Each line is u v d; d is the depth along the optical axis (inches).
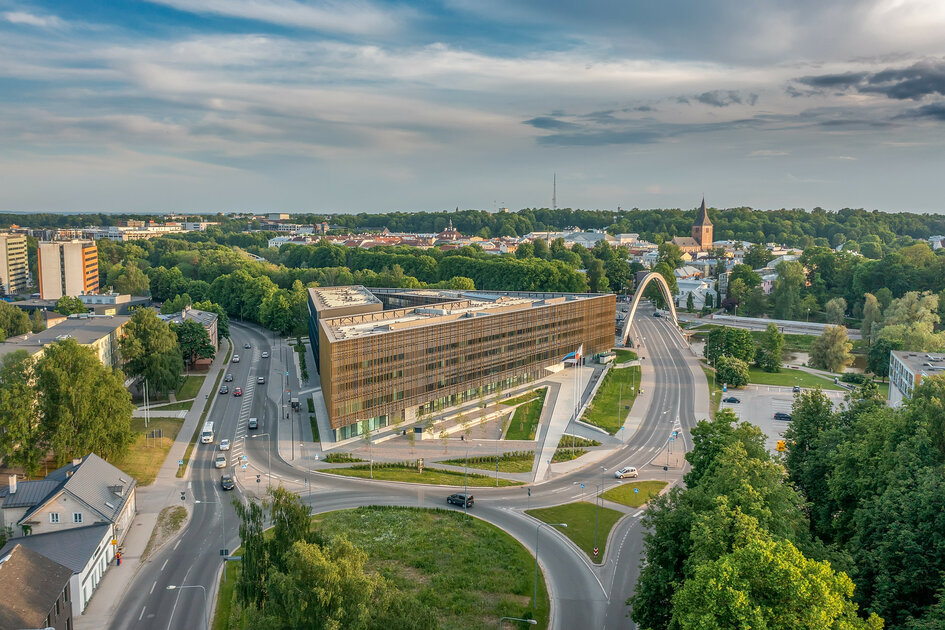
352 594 2175.2
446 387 6338.6
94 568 3277.6
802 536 2605.8
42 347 5866.1
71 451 4367.6
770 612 1937.7
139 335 6235.2
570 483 4731.8
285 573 2507.4
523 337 7268.7
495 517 4148.6
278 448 5255.9
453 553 3654.0
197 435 5516.7
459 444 5477.4
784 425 6131.9
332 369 5241.1
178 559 3575.3
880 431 3181.6
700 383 7628.0
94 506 3577.8
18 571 2753.4
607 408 6584.6
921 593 2432.3
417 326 6023.6
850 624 1913.1
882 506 2659.9
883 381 7780.5
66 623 2886.3
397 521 4023.1
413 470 4894.2
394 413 5836.6
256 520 2768.2
